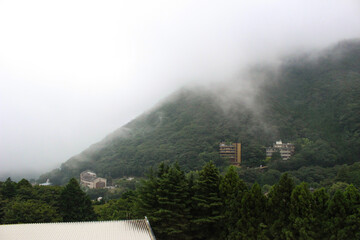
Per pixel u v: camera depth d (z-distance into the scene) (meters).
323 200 31.69
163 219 38.69
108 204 69.25
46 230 31.97
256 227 34.09
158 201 39.22
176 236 39.53
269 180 98.12
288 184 34.50
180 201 39.72
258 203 34.75
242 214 35.31
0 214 49.62
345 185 71.50
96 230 32.44
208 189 40.47
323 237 30.05
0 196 54.91
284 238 32.03
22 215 46.94
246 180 102.38
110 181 140.50
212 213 38.84
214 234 39.62
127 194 72.69
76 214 54.78
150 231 32.62
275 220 33.34
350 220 28.59
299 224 30.80
